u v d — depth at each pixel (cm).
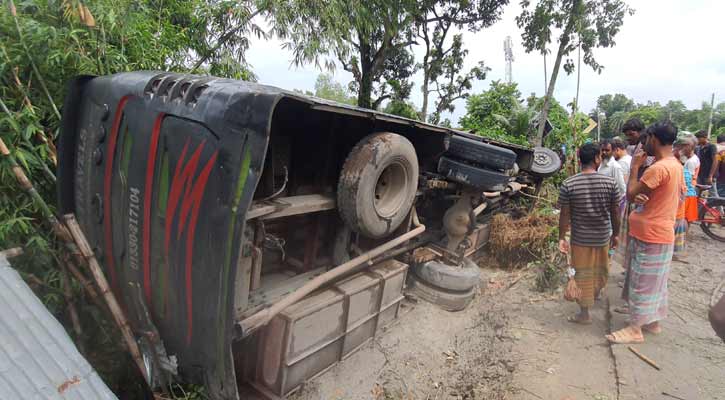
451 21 1762
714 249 630
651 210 327
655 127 324
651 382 293
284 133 294
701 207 698
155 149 215
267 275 304
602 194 344
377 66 1541
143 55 377
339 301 278
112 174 243
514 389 289
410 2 1234
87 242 259
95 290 268
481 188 385
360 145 266
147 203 221
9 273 192
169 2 504
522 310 416
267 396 259
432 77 1892
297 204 250
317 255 323
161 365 242
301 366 265
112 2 322
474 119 1574
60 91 312
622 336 343
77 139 273
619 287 464
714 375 302
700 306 420
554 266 474
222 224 186
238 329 204
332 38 712
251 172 178
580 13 1359
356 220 265
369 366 310
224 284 188
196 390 245
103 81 260
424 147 363
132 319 258
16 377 172
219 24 552
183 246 205
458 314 407
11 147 256
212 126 191
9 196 269
